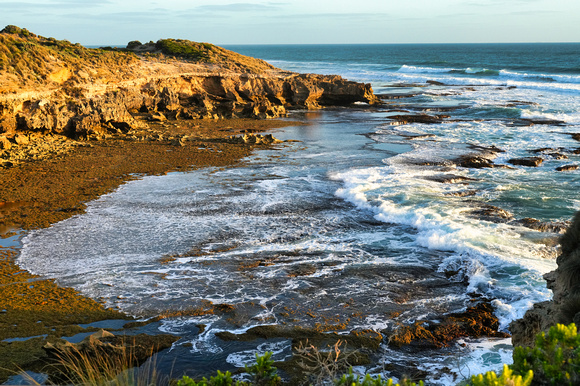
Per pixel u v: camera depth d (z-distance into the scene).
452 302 14.30
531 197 23.94
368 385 5.19
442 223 19.81
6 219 21.75
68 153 34.44
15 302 14.38
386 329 12.79
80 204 23.84
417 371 10.77
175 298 14.70
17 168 30.12
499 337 12.45
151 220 21.67
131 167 31.03
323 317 13.49
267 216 22.17
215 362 11.26
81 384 8.80
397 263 17.12
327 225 21.02
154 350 11.70
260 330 12.68
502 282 15.06
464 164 30.98
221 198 24.86
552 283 8.98
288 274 16.36
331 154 35.09
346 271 16.55
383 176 28.22
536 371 4.73
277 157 34.22
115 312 13.84
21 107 38.25
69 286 15.52
